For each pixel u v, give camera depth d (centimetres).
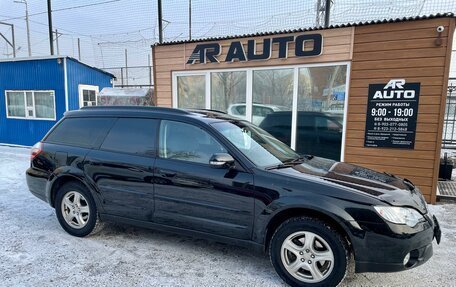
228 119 393
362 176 331
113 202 374
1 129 1303
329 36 599
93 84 1298
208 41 714
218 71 715
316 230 282
